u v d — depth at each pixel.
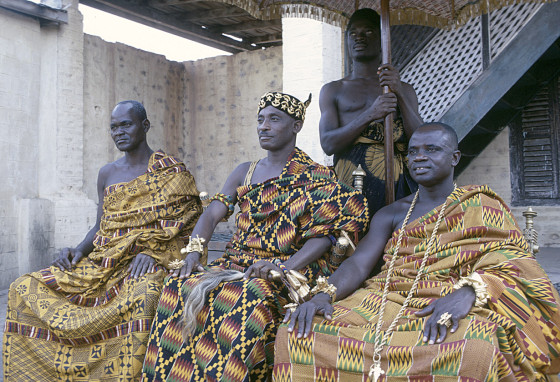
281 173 2.87
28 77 7.65
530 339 2.16
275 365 2.26
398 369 2.04
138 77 10.90
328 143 3.34
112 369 2.86
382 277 2.55
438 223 2.42
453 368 1.94
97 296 3.10
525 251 2.36
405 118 3.16
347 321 2.28
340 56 7.54
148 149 3.57
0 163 7.21
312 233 2.70
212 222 2.93
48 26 8.07
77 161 8.41
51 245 7.89
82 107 8.52
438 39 6.61
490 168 8.77
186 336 2.52
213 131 11.70
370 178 3.31
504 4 3.96
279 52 10.98
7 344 3.05
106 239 3.25
